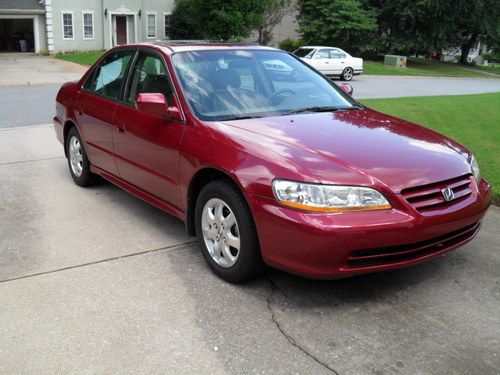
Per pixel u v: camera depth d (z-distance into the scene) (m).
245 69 4.85
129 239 4.75
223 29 30.39
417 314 3.53
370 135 4.07
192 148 4.08
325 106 4.79
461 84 27.73
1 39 37.19
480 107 12.28
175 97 4.44
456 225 3.62
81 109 5.89
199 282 3.95
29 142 8.70
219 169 3.80
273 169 3.50
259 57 5.08
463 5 40.44
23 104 13.14
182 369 2.95
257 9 31.22
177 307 3.60
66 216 5.31
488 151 7.65
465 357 3.07
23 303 3.63
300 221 3.30
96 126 5.56
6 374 2.91
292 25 44.91
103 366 2.97
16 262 4.27
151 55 4.98
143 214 5.39
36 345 3.17
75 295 3.75
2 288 3.84
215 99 4.44
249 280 3.94
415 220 3.38
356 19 37.31
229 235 3.84
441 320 3.46
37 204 5.66
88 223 5.12
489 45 47.53
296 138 3.88
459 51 59.47
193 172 4.07
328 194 3.32
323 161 3.52
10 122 10.53
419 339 3.25
